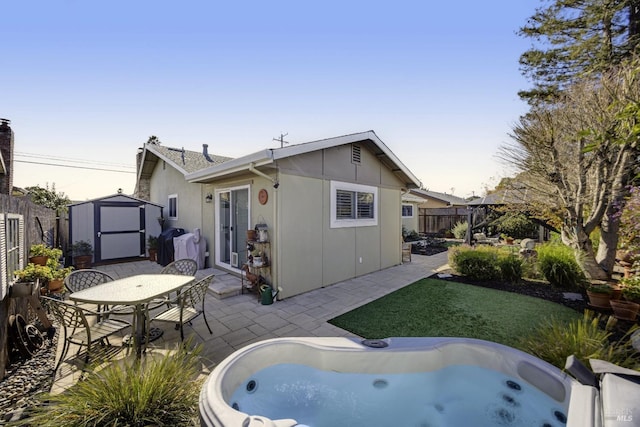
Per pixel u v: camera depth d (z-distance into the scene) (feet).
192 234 26.91
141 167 39.06
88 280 14.94
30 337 12.00
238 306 17.60
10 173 27.78
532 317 15.56
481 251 25.20
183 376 8.25
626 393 6.21
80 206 30.14
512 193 26.25
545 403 8.39
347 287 21.98
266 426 6.28
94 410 6.94
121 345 12.53
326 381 10.46
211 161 37.88
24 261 14.60
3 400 8.85
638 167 16.58
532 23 32.07
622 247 19.95
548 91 31.96
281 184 19.01
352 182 24.57
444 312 16.44
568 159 19.47
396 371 10.32
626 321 14.53
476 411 9.33
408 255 34.71
